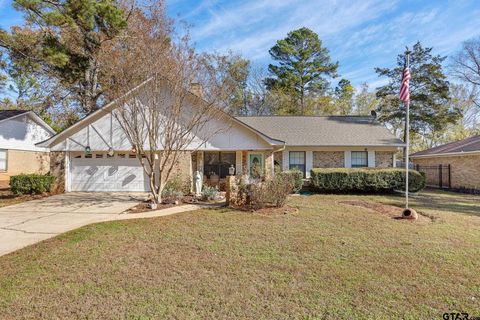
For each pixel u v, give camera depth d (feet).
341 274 15.19
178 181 45.24
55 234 22.95
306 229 23.95
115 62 37.11
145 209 33.32
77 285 13.92
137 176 49.85
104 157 50.06
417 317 11.28
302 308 11.89
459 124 112.98
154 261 16.98
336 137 57.52
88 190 49.96
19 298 12.71
